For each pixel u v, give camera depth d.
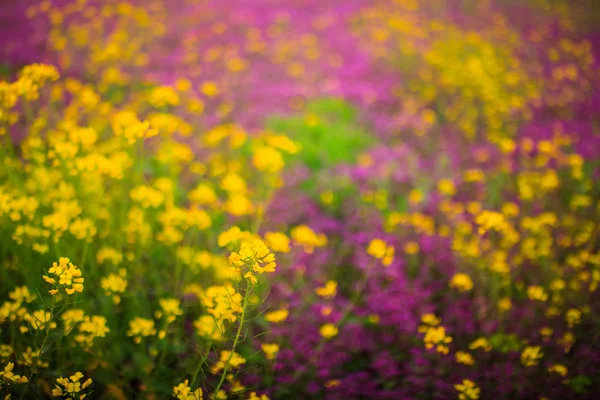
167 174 4.73
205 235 4.07
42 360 2.76
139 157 4.30
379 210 5.02
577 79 8.71
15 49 7.05
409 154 5.98
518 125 7.02
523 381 3.26
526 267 4.22
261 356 3.15
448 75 7.45
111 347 3.05
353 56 8.76
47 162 3.72
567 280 4.13
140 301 3.29
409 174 5.55
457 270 4.25
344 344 3.51
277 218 4.64
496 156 6.10
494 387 3.25
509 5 13.19
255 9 10.93
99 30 7.85
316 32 9.88
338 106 6.94
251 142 5.63
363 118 6.80
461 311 3.76
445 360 3.36
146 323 2.73
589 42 10.95
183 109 5.89
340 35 9.71
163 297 3.44
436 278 4.27
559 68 9.09
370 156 5.86
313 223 4.76
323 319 3.55
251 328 3.37
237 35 9.36
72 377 2.22
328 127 6.29
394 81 7.91
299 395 3.13
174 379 3.04
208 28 9.45
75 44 6.99
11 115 3.12
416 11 11.37
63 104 5.02
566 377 3.33
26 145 3.49
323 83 7.74
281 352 3.17
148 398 2.92
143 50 8.05
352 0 12.04
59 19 7.21
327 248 4.44
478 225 4.74
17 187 3.19
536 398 3.22
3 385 2.22
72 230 2.83
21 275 3.18
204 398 2.78
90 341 2.59
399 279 4.08
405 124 6.70
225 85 7.25
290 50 8.84
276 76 7.88
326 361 3.29
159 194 3.26
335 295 3.91
